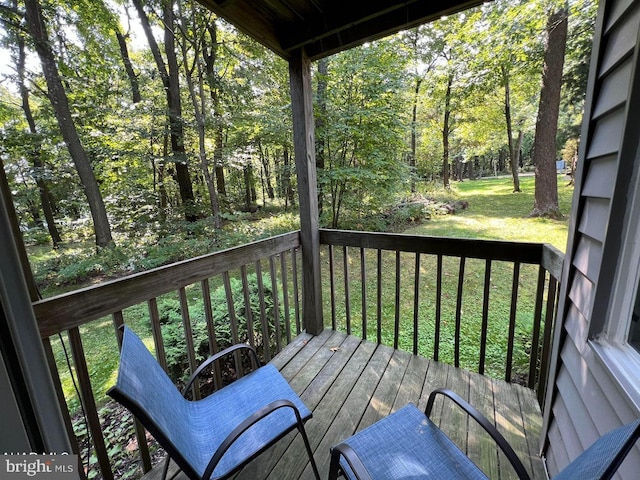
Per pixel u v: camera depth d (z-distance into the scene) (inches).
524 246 69.1
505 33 247.9
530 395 72.1
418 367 83.9
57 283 216.7
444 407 69.1
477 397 71.9
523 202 349.1
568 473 27.0
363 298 96.9
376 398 72.8
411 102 266.2
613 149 37.0
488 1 64.4
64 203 267.1
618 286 37.2
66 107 230.1
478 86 308.8
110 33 250.4
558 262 57.4
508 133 397.4
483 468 54.6
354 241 93.9
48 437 28.3
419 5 69.9
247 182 397.1
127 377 37.8
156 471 57.7
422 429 48.3
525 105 375.9
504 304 150.0
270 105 271.7
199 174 301.4
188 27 248.8
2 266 25.0
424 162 491.2
